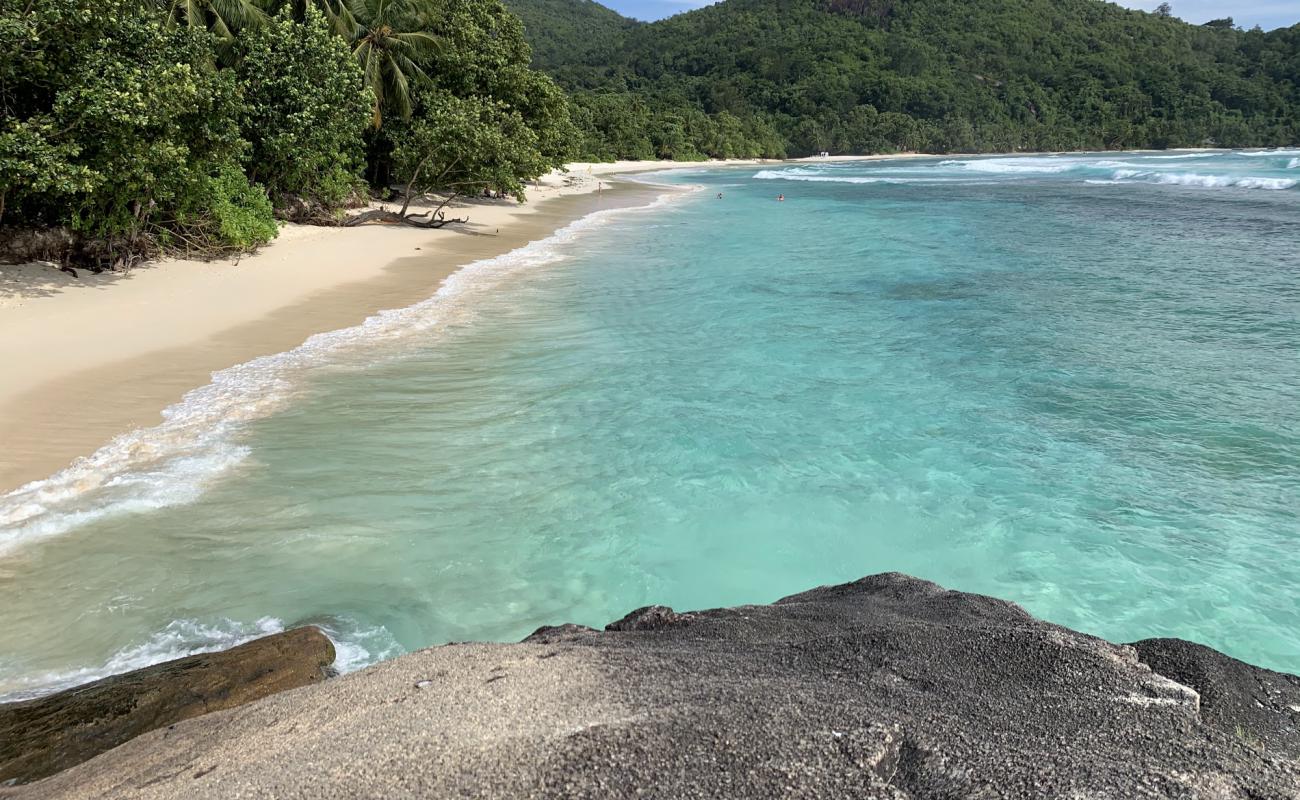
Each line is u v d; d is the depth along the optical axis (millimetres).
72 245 13500
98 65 11828
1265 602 5066
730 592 5242
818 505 6469
